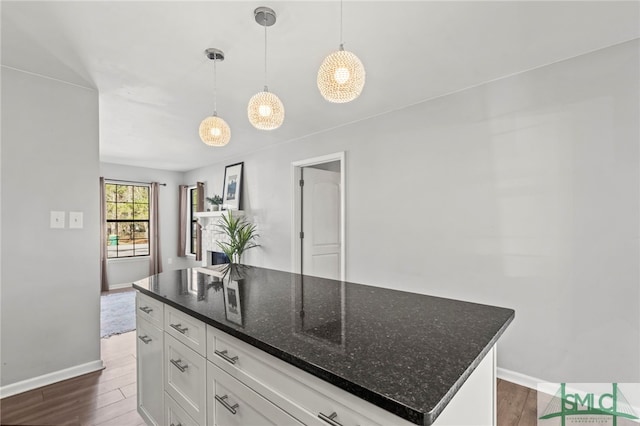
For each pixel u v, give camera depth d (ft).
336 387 2.62
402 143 10.06
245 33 6.13
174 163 19.47
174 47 6.61
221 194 18.75
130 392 7.31
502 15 5.63
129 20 5.69
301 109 10.25
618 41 6.43
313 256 14.56
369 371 2.60
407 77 8.04
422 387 2.36
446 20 5.76
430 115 9.40
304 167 14.28
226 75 7.89
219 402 3.95
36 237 7.55
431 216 9.36
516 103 7.83
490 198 8.21
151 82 8.23
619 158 6.48
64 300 7.91
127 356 9.31
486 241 8.27
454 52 6.88
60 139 7.95
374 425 2.36
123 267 19.57
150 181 20.98
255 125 5.98
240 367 3.63
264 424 3.30
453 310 4.44
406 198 9.95
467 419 3.13
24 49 6.57
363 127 11.17
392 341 3.27
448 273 8.97
